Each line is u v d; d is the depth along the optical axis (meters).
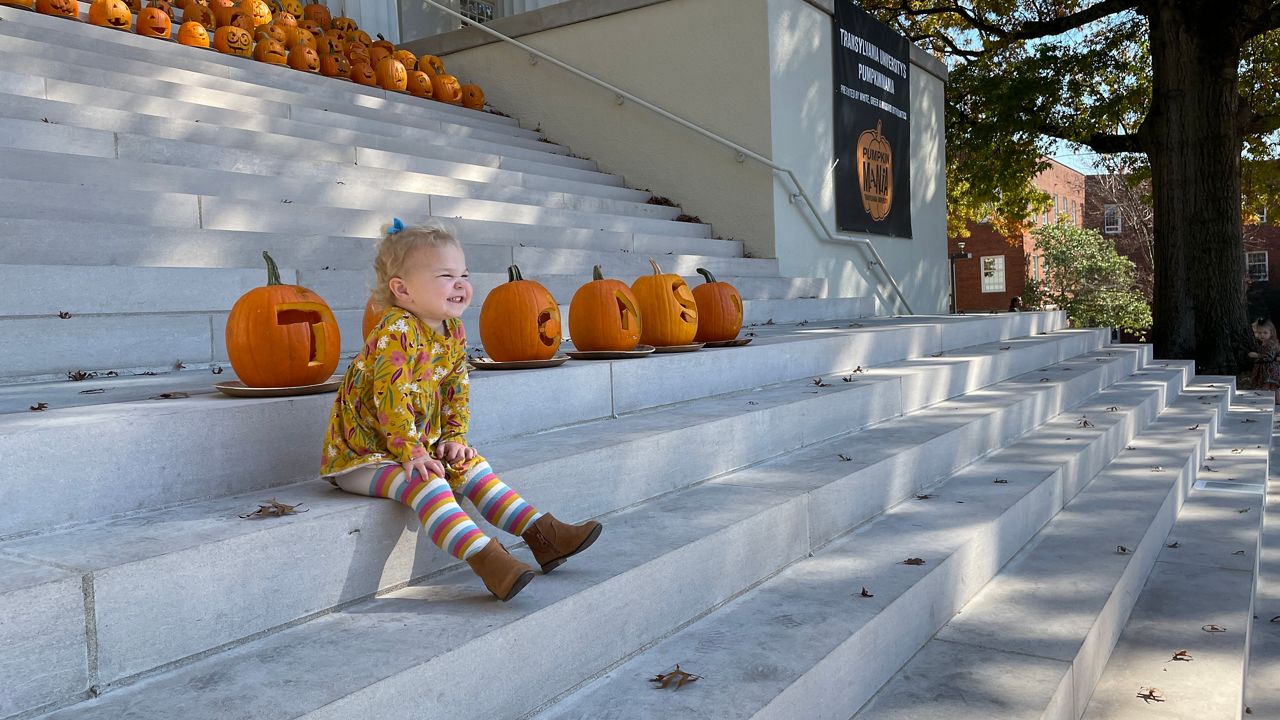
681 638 2.72
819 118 10.59
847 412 4.90
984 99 17.83
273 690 1.77
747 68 9.81
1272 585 5.13
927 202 13.63
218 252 4.88
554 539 2.50
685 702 2.27
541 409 3.65
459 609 2.27
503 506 2.58
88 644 1.75
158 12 8.67
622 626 2.54
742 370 4.99
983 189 19.23
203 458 2.43
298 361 2.85
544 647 2.26
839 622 2.80
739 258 9.17
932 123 13.85
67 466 2.12
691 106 10.22
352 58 10.30
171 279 4.25
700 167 10.21
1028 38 17.50
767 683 2.37
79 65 7.02
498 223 7.23
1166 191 14.74
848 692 2.67
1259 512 5.86
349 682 1.81
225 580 2.00
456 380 2.65
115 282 4.01
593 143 10.95
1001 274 34.38
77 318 3.77
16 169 4.92
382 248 2.52
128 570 1.81
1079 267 32.12
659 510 3.29
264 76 8.79
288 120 7.68
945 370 6.15
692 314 4.81
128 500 2.25
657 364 4.33
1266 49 16.88
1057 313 11.52
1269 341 13.21
